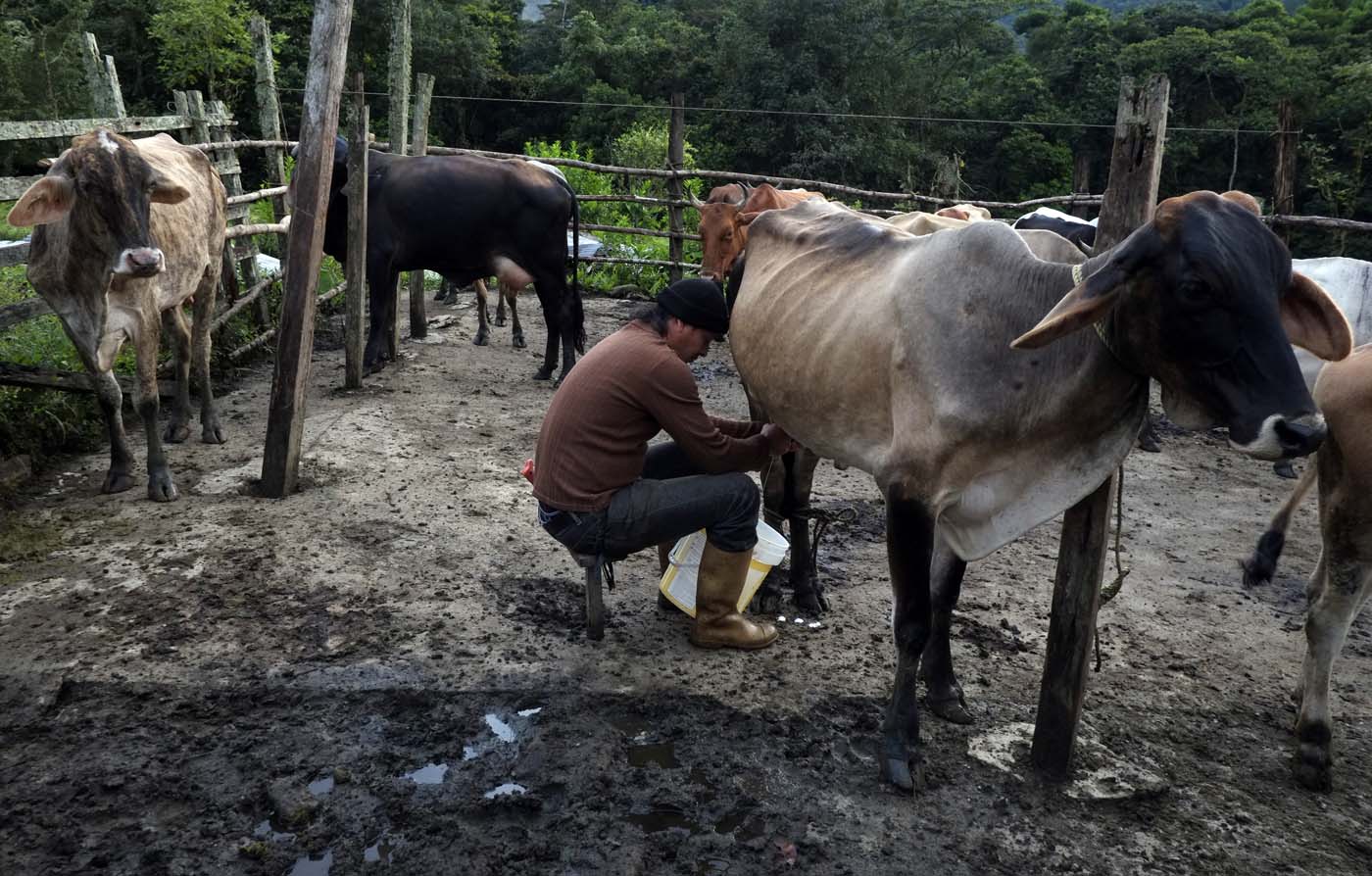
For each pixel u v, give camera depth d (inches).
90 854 97.3
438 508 188.4
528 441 235.1
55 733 115.6
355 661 133.4
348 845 100.8
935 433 107.3
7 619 139.6
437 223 274.2
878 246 126.0
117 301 181.0
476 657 136.7
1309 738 120.1
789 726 125.6
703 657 141.4
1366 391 112.3
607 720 125.1
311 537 171.0
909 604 112.4
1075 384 100.2
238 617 143.1
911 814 110.5
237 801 106.3
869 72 1380.4
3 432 199.3
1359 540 114.8
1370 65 1232.8
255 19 334.3
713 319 129.3
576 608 153.4
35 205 164.4
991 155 1571.1
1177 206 89.5
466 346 335.9
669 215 446.0
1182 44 1428.4
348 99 252.2
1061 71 1561.3
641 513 132.0
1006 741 125.4
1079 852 106.0
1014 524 110.2
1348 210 1018.7
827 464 239.3
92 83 257.3
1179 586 180.4
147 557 160.7
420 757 115.4
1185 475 247.3
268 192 316.8
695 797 111.2
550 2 2231.8
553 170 286.4
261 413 247.6
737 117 1353.3
